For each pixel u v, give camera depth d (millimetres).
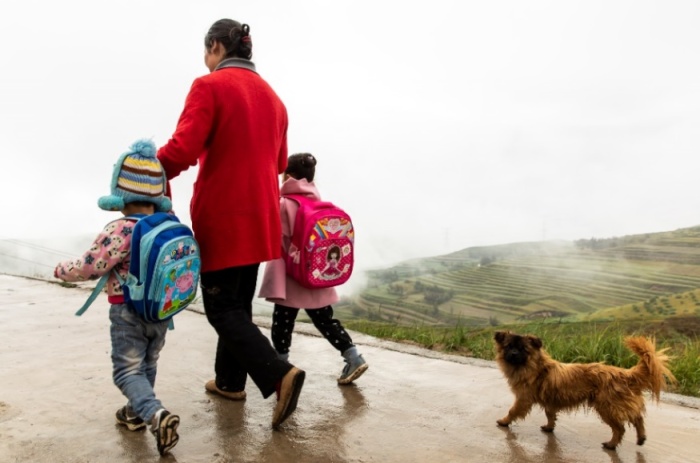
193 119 3033
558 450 3229
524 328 6668
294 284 3939
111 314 2965
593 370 3340
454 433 3410
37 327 5645
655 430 3590
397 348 5492
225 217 3158
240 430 3287
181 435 3191
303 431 3316
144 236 2773
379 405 3828
